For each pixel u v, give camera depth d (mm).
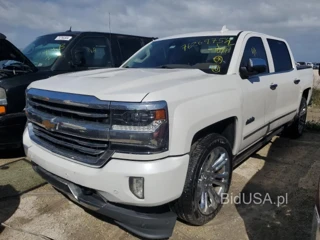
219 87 2879
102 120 2287
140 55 4195
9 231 2787
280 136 5824
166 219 2482
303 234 2736
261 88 3607
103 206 2414
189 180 2559
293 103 4855
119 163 2236
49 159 2631
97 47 5535
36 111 2822
